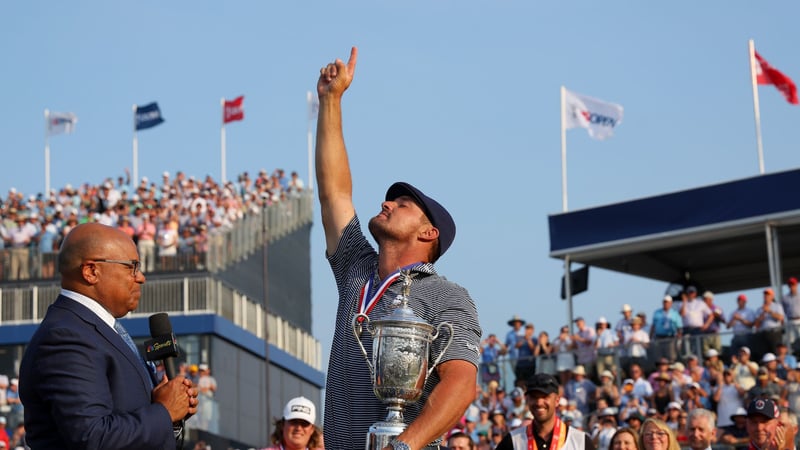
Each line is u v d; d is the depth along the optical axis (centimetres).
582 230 2041
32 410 485
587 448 922
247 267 3650
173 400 496
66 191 3509
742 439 1570
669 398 1669
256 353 3634
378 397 444
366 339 463
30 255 3359
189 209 3394
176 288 3312
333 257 512
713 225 1912
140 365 501
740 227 1895
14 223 3406
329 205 522
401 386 436
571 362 1864
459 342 454
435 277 475
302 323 4225
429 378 461
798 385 1573
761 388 1432
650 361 1786
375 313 465
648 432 911
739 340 1734
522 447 929
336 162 526
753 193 1883
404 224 479
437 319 460
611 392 1766
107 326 496
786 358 1653
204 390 2916
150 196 3466
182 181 3556
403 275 457
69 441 467
